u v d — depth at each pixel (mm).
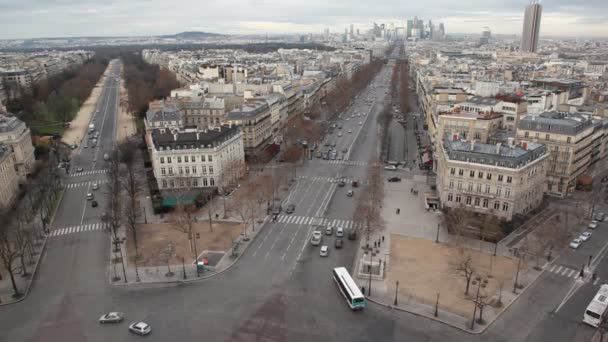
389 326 159125
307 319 163125
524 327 158375
